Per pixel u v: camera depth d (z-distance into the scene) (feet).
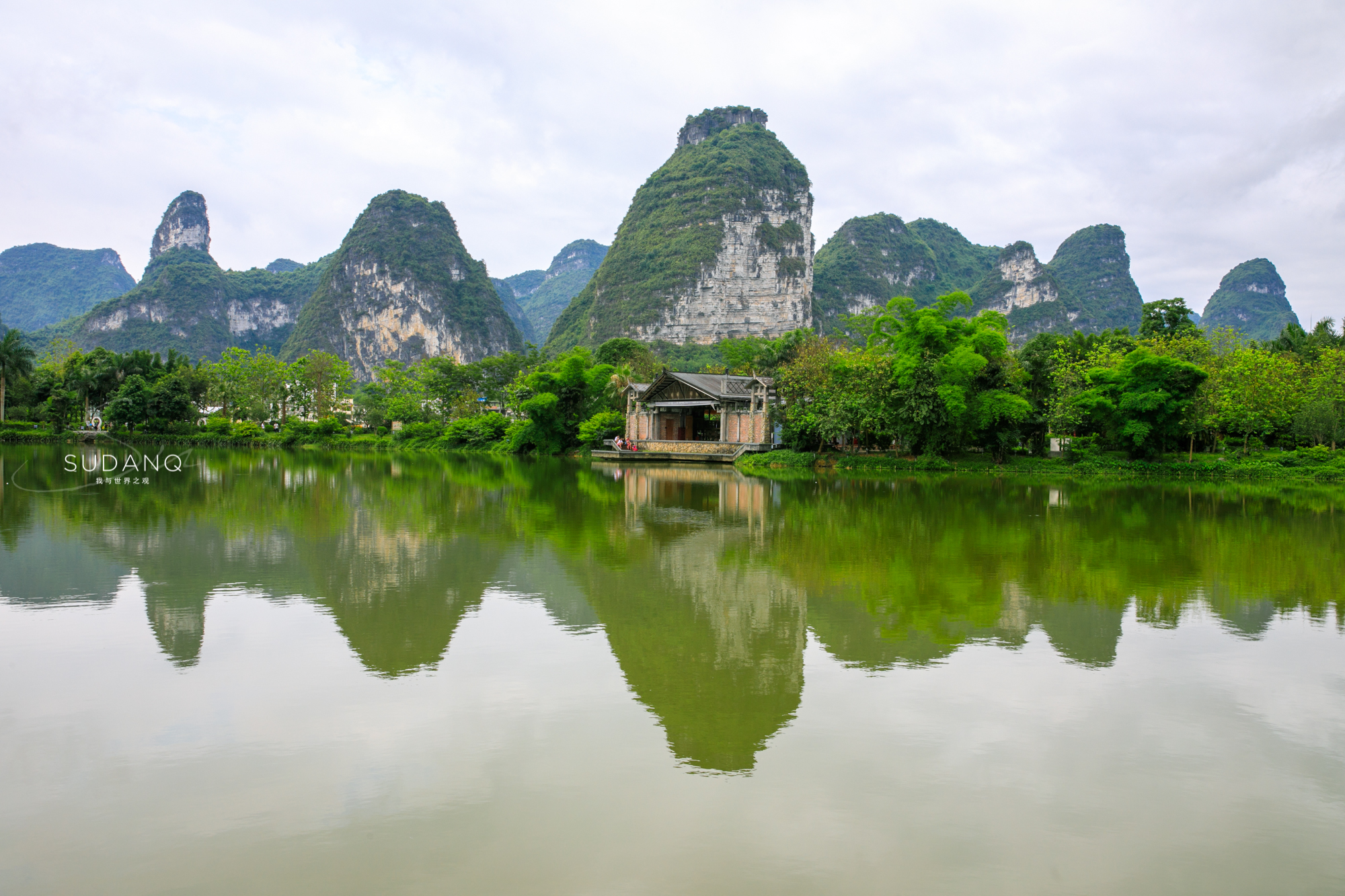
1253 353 155.22
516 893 16.35
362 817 19.20
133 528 62.18
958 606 39.40
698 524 69.05
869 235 645.10
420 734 23.80
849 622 36.40
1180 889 16.78
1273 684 28.66
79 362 272.92
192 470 135.44
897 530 65.72
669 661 30.48
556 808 19.67
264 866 17.21
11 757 22.13
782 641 33.27
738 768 21.93
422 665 29.73
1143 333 184.03
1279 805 20.31
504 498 91.20
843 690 27.73
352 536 59.93
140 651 31.09
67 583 42.29
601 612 37.63
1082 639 34.01
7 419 255.91
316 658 30.42
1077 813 19.83
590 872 17.11
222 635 33.27
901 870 17.31
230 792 20.27
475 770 21.58
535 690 27.45
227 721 24.53
